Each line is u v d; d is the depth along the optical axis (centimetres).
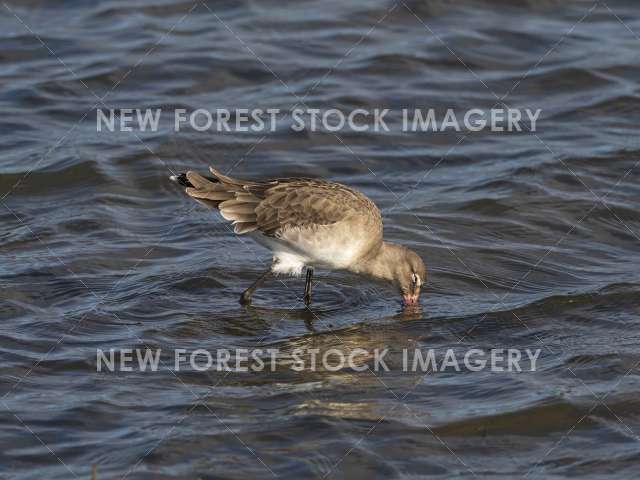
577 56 2411
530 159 1981
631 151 2008
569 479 1094
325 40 2472
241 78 2303
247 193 1502
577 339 1391
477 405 1228
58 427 1168
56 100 2200
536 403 1227
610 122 2145
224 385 1268
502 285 1567
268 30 2517
